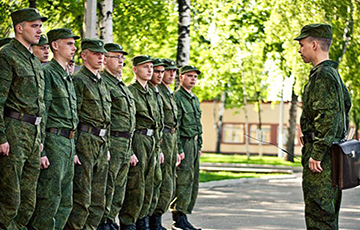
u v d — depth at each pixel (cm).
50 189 846
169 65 1141
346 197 1850
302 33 823
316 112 795
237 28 2630
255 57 3569
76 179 910
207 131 6238
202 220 1310
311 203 802
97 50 924
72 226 911
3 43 894
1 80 781
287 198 1778
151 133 1065
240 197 1789
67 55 875
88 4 1424
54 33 874
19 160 790
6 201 789
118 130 991
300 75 2423
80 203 912
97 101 923
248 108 6084
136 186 1045
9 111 790
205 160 4266
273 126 6031
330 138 784
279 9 2353
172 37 2520
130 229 1052
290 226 1246
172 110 1136
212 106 6216
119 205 1002
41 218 845
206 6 2595
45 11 2133
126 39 2389
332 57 2325
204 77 2784
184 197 1171
